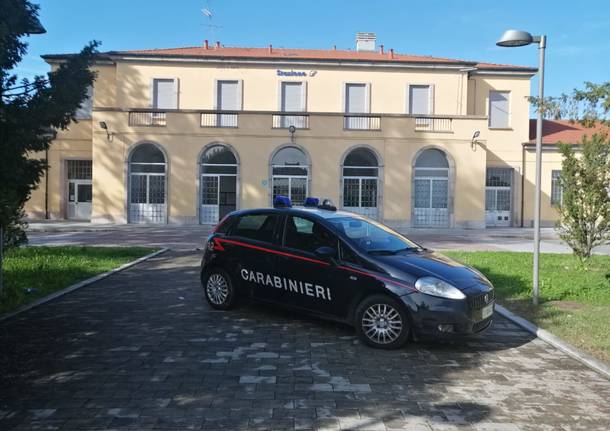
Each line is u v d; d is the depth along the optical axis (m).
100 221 27.48
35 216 30.30
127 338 6.48
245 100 30.28
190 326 7.06
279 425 4.11
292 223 7.31
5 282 9.41
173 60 29.91
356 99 30.64
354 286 6.41
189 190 27.69
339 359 5.78
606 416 4.38
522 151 31.42
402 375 5.30
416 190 28.34
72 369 5.35
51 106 6.21
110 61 29.92
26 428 4.00
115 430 3.99
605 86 7.33
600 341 6.44
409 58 32.62
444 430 4.07
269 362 5.63
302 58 30.12
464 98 30.72
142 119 27.69
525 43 8.50
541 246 19.69
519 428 4.14
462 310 5.95
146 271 11.94
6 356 5.75
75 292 9.42
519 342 6.62
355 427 4.10
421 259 6.62
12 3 6.05
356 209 28.16
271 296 7.32
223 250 7.90
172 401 4.55
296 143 27.77
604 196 12.60
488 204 31.52
